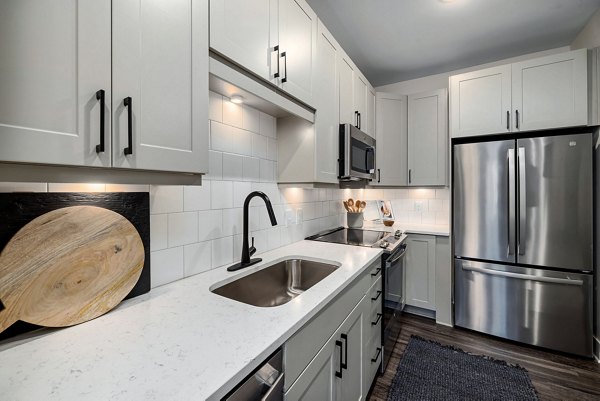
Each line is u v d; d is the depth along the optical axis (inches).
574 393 63.3
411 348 82.4
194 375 22.5
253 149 61.6
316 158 65.1
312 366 36.5
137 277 37.5
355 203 115.3
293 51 55.7
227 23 40.0
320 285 43.3
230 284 47.7
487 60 105.7
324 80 68.3
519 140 82.9
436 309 98.6
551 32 87.0
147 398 20.0
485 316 89.2
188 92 33.9
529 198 82.0
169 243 44.4
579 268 76.9
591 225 75.6
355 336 52.1
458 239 93.6
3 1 20.2
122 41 27.2
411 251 103.0
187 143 33.7
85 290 31.8
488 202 88.0
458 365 74.1
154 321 31.8
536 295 82.0
